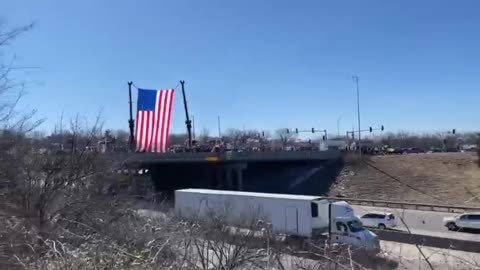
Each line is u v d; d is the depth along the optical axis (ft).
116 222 52.90
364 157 259.80
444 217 131.85
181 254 35.17
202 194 125.39
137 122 174.81
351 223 99.50
